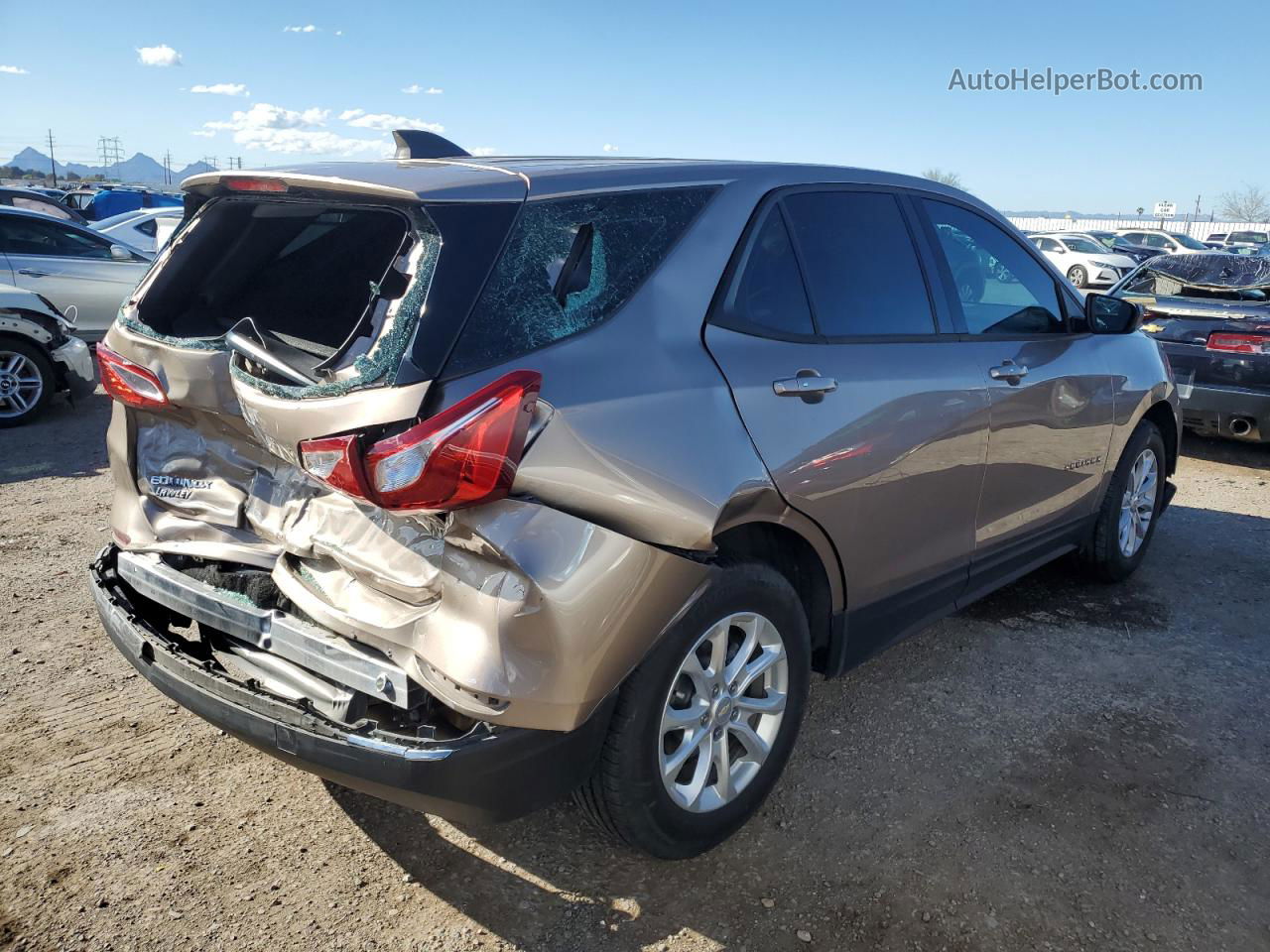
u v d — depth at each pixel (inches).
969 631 163.0
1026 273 152.9
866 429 112.0
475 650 81.1
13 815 110.4
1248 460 287.4
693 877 102.7
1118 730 131.6
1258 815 112.8
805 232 115.6
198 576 100.8
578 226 93.1
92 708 134.0
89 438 294.4
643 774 93.5
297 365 85.9
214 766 121.5
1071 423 152.9
